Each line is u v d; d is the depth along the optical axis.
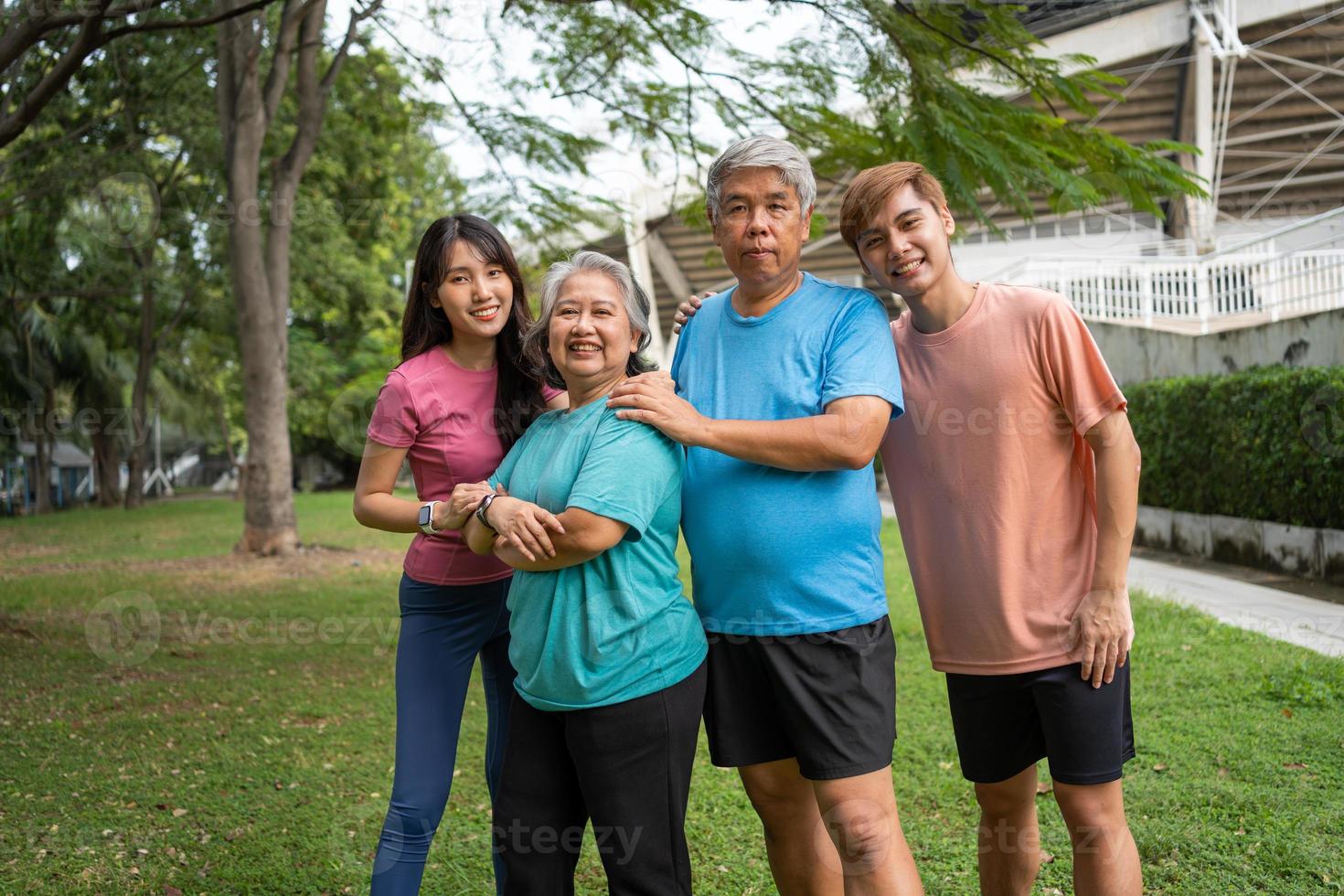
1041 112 5.47
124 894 2.74
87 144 11.38
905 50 4.71
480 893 2.75
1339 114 17.80
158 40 9.97
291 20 10.64
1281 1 14.65
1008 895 2.33
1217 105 17.11
